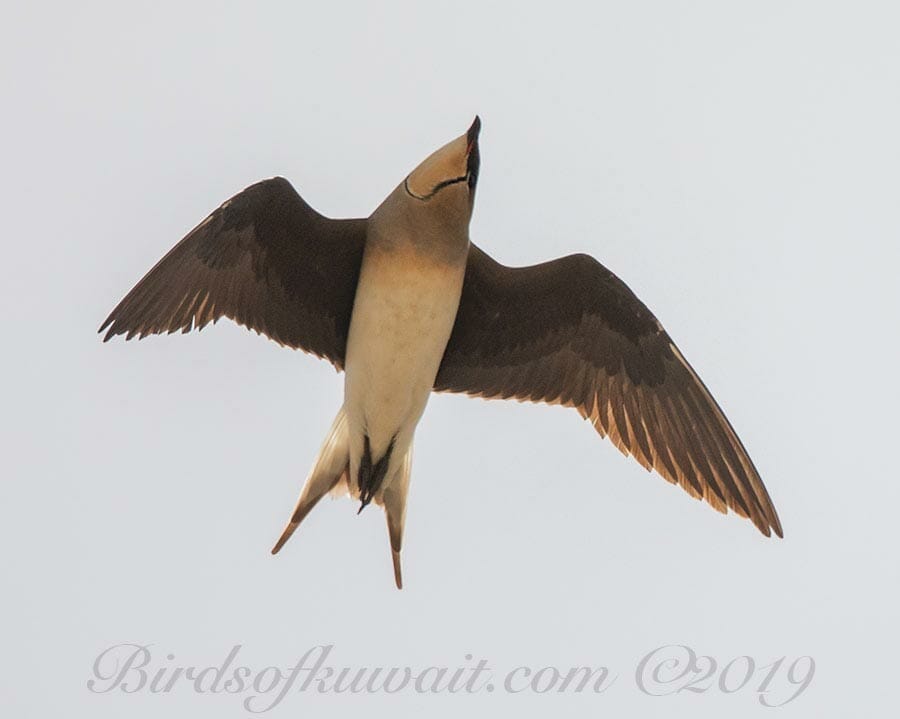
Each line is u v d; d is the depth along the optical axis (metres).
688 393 13.48
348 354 12.91
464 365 13.66
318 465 13.26
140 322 12.48
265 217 12.66
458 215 12.29
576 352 13.61
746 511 13.49
